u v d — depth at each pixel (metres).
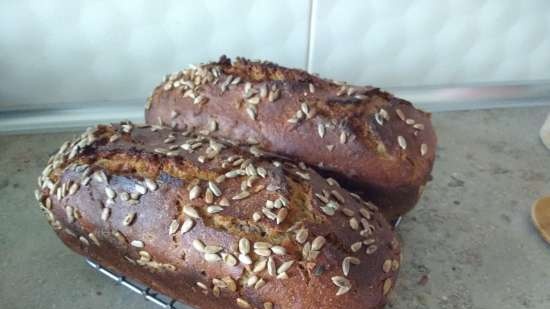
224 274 0.28
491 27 0.52
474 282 0.35
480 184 0.43
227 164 0.31
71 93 0.49
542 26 0.52
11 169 0.43
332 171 0.36
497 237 0.39
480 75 0.55
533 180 0.44
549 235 0.38
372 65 0.52
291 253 0.28
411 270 0.36
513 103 0.53
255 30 0.49
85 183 0.31
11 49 0.46
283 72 0.39
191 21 0.47
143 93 0.50
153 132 0.35
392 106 0.37
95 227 0.31
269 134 0.37
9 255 0.36
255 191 0.30
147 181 0.30
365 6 0.49
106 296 0.34
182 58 0.49
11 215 0.39
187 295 0.31
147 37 0.48
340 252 0.28
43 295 0.33
